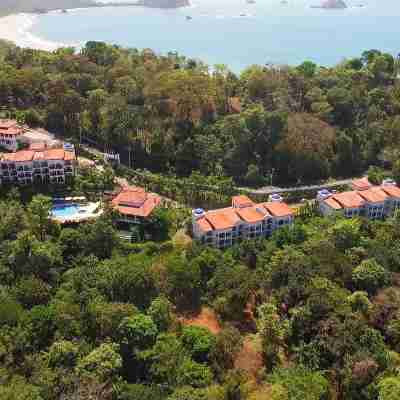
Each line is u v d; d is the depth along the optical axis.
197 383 77.38
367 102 182.00
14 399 69.06
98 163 146.00
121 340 83.75
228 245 115.50
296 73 191.00
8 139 141.12
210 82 170.12
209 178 143.12
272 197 126.06
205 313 97.31
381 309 91.62
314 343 85.38
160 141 152.00
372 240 113.50
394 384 74.06
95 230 108.00
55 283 99.12
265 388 79.56
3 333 81.25
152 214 118.44
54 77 172.38
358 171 163.88
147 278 96.06
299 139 153.12
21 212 113.25
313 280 95.31
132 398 72.69
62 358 78.38
